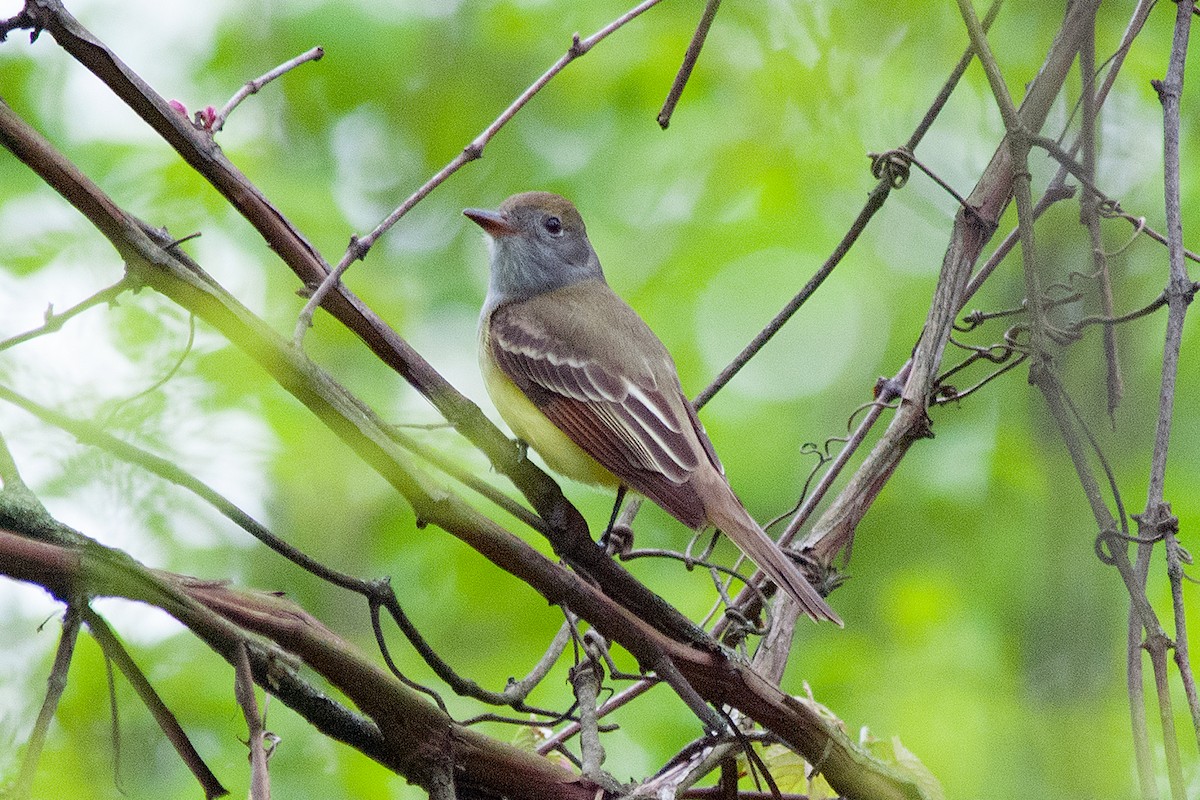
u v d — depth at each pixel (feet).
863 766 19.57
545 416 29.50
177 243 17.28
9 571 15.53
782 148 50.65
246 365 35.88
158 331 32.89
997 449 46.09
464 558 43.57
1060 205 34.01
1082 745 32.78
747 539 23.56
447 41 54.13
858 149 50.39
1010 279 48.11
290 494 42.52
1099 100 24.17
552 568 18.26
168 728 16.57
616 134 54.08
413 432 41.88
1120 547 19.56
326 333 45.24
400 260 53.36
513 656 41.83
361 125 54.29
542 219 34.19
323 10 51.52
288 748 35.53
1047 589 34.88
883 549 48.70
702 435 29.45
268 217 19.43
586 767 19.34
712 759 20.49
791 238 53.67
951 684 41.47
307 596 42.88
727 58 50.75
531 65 53.88
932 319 23.70
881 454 23.38
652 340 31.27
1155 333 43.34
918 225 57.16
